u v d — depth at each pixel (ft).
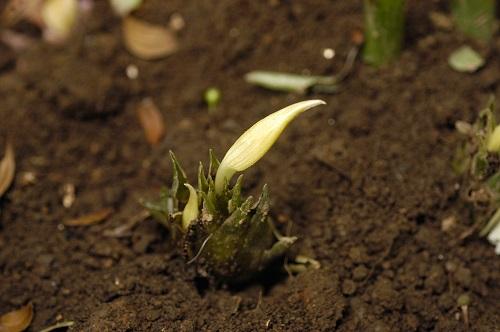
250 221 1.34
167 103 1.61
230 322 1.37
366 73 1.57
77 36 1.64
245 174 1.48
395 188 1.47
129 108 1.61
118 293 1.40
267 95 1.60
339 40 1.60
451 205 1.46
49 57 1.62
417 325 1.39
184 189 1.34
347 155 1.48
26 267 1.46
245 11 1.63
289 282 1.40
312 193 1.48
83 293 1.43
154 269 1.41
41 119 1.58
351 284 1.41
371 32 1.55
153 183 1.54
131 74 1.62
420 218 1.46
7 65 1.65
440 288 1.41
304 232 1.45
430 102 1.54
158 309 1.38
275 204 1.47
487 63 1.57
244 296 1.40
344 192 1.47
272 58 1.62
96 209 1.52
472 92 1.55
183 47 1.64
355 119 1.52
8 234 1.49
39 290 1.44
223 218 1.34
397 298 1.40
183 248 1.36
